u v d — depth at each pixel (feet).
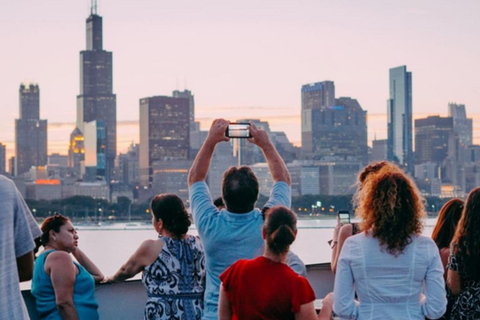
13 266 11.12
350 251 13.93
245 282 12.92
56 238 17.47
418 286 13.82
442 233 17.94
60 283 16.63
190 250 16.83
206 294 15.25
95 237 181.68
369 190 14.03
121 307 19.29
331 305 15.37
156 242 16.69
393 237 13.62
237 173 15.17
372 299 13.76
